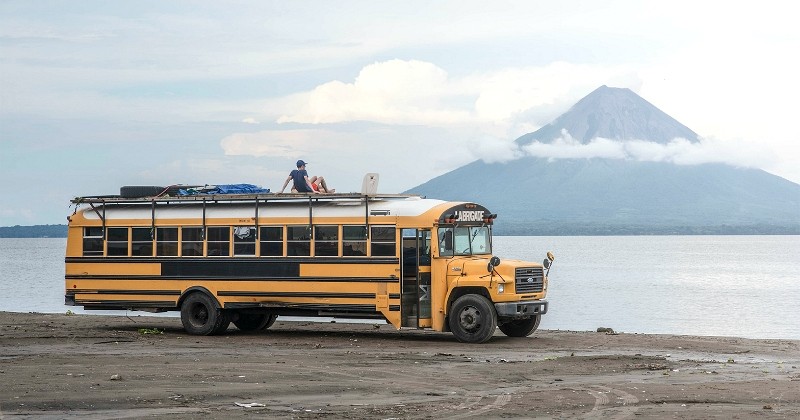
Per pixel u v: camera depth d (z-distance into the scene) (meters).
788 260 148.50
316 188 24.39
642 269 112.06
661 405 13.78
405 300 22.05
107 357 18.86
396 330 25.34
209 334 23.69
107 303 24.53
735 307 52.97
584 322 41.78
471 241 22.98
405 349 20.78
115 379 15.66
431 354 19.78
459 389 15.30
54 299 51.88
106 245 24.59
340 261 22.45
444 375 16.73
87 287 24.72
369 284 22.17
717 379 16.45
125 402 13.57
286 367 17.50
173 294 23.94
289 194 23.00
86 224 24.73
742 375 16.98
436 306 21.94
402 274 21.94
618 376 16.84
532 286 22.30
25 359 18.41
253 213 23.25
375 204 22.28
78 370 16.77
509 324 23.55
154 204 24.23
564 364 18.25
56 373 16.33
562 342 22.25
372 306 22.16
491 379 16.34
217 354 19.61
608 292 66.44
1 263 121.38
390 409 13.34
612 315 46.25
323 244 22.66
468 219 22.69
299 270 22.81
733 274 99.25
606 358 19.12
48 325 26.17
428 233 22.03
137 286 24.25
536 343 22.03
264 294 23.09
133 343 21.83
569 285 76.38
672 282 81.75
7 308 44.16
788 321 43.62
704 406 13.68
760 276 94.69
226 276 23.45
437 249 21.91
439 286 21.95
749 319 44.97
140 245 24.30
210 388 14.91
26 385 14.91
